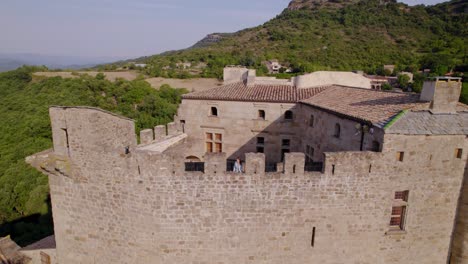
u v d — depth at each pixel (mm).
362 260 15555
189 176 14273
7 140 49594
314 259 15438
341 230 15078
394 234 15258
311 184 14422
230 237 14945
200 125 28453
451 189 14938
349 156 14219
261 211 14648
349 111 17922
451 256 15977
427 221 15266
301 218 14820
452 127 14070
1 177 43438
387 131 13641
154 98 58562
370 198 14695
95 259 16703
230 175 14195
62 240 17062
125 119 16719
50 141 49062
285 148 27047
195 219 14734
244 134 27578
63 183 16156
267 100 26203
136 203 14953
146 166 14375
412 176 14523
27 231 35781
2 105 60875
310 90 27625
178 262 15273
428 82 14523
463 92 29281
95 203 15820
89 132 15094
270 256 15273
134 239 15484
